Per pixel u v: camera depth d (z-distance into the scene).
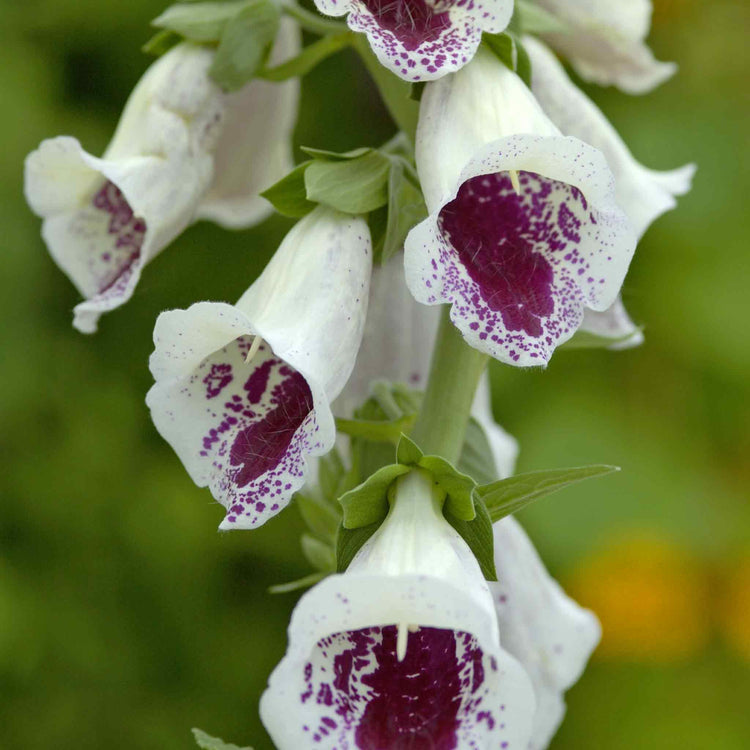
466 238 0.42
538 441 0.75
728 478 0.78
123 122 0.47
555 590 0.52
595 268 0.42
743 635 0.77
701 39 0.80
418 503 0.42
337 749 0.40
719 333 0.75
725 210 0.76
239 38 0.47
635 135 0.78
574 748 0.80
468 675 0.41
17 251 0.81
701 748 0.78
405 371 0.51
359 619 0.40
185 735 0.85
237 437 0.42
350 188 0.44
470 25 0.42
